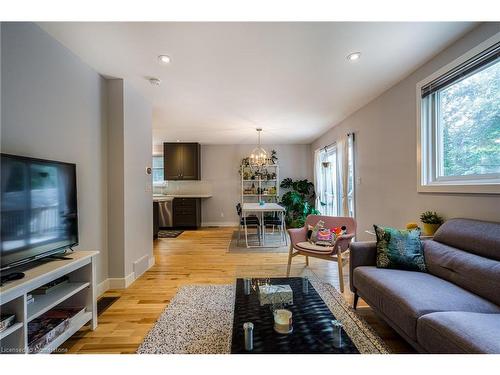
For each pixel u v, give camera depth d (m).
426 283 1.67
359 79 2.81
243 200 7.17
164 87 2.98
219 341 1.77
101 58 2.30
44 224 1.68
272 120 4.54
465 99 2.13
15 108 1.69
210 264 3.58
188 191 7.26
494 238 1.56
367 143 3.65
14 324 1.31
